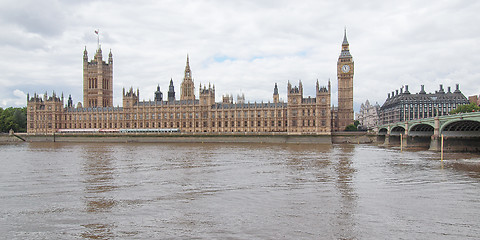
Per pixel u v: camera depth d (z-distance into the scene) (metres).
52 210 46.66
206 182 65.31
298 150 137.75
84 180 68.00
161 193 56.16
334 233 37.41
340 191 57.31
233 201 50.69
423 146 147.88
